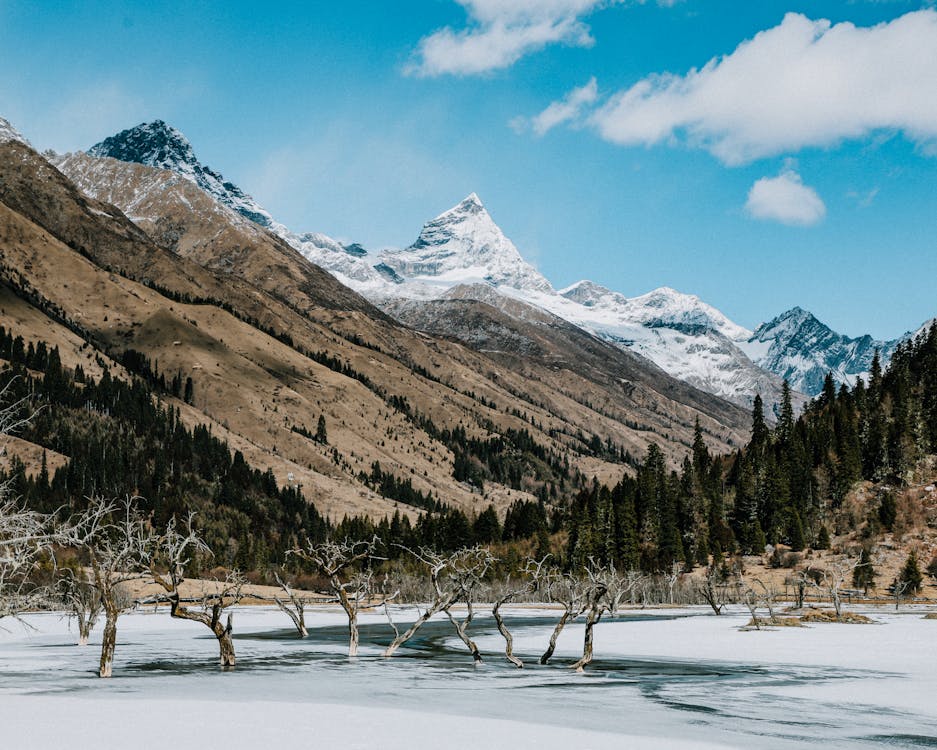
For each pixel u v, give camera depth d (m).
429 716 48.31
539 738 43.03
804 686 65.19
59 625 126.81
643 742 43.09
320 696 55.50
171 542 67.12
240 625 131.25
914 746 44.03
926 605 188.00
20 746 38.44
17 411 54.28
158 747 38.62
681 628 126.88
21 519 51.06
